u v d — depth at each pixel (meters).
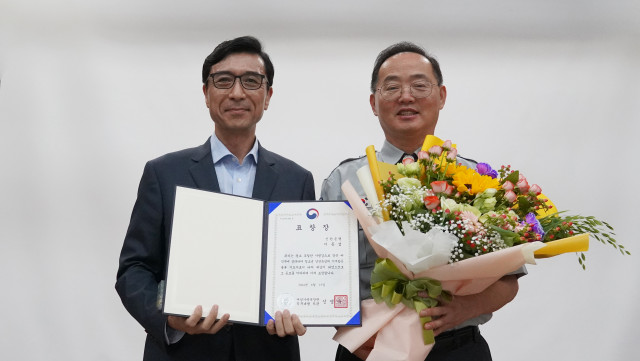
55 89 2.48
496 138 2.52
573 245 1.39
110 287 2.40
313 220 1.55
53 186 2.44
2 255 2.39
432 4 2.58
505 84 2.55
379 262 1.48
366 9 2.59
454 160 1.50
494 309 1.56
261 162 1.80
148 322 1.53
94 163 2.46
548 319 2.42
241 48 1.82
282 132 2.57
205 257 1.48
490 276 1.37
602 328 2.40
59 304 2.38
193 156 1.79
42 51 2.50
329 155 2.55
